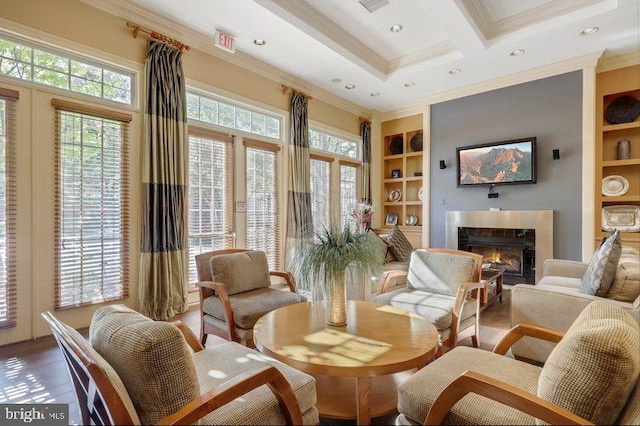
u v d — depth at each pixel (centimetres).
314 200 562
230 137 432
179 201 360
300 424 131
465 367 152
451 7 318
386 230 658
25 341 274
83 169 306
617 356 94
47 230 286
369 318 215
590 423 95
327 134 593
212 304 268
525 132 483
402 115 657
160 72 346
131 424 97
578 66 432
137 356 104
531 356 229
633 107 435
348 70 473
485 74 483
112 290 323
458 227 549
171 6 328
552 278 330
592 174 428
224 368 153
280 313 225
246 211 451
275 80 482
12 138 269
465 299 270
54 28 287
